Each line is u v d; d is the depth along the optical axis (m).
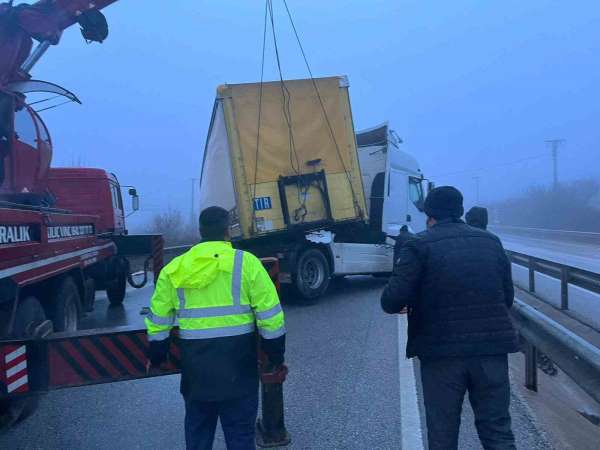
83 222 8.32
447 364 3.27
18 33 7.32
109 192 12.64
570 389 6.28
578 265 18.64
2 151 6.55
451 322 3.25
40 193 7.82
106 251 10.20
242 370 3.27
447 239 3.37
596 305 9.62
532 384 5.61
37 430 4.96
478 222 6.68
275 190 10.09
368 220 11.52
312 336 8.05
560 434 4.50
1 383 3.90
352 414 4.99
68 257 7.17
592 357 3.67
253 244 10.77
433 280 3.30
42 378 4.02
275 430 4.41
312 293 10.72
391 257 12.72
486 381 3.22
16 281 4.98
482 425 3.26
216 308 3.25
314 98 10.43
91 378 4.09
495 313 3.27
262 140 10.02
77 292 7.65
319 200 10.42
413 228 14.02
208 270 3.23
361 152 13.05
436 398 3.30
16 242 5.09
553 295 10.73
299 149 10.30
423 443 4.36
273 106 10.14
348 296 11.62
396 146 13.60
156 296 3.35
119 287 12.10
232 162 9.85
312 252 10.76
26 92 7.29
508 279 3.46
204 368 3.21
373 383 5.82
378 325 8.66
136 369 4.16
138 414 5.32
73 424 5.09
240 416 3.32
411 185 14.09
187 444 3.37
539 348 4.93
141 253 11.20
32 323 5.26
